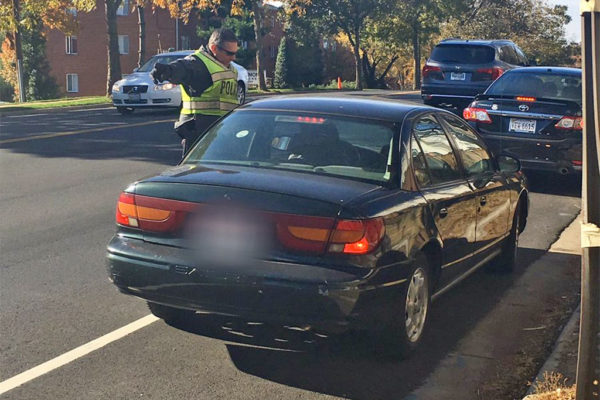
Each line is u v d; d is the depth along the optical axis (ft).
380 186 16.98
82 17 210.18
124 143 51.26
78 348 17.63
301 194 15.76
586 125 12.01
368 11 187.62
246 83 79.46
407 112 19.33
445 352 18.29
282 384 16.08
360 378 16.55
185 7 135.33
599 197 12.02
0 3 113.09
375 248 15.53
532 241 29.32
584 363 12.31
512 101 38.04
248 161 18.20
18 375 16.12
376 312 15.81
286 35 221.66
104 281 22.68
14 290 21.63
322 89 165.17
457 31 241.35
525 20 245.45
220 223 15.97
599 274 12.12
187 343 18.11
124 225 17.10
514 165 23.61
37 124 62.49
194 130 27.04
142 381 15.99
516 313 21.27
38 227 28.89
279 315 15.40
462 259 20.16
